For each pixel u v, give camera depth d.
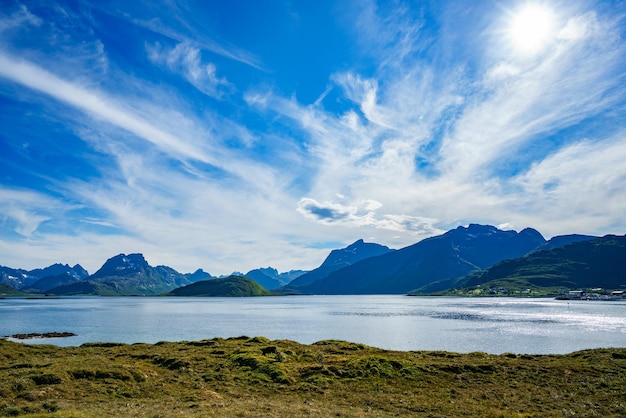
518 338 117.25
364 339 117.50
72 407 33.88
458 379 48.53
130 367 48.69
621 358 60.97
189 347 74.12
